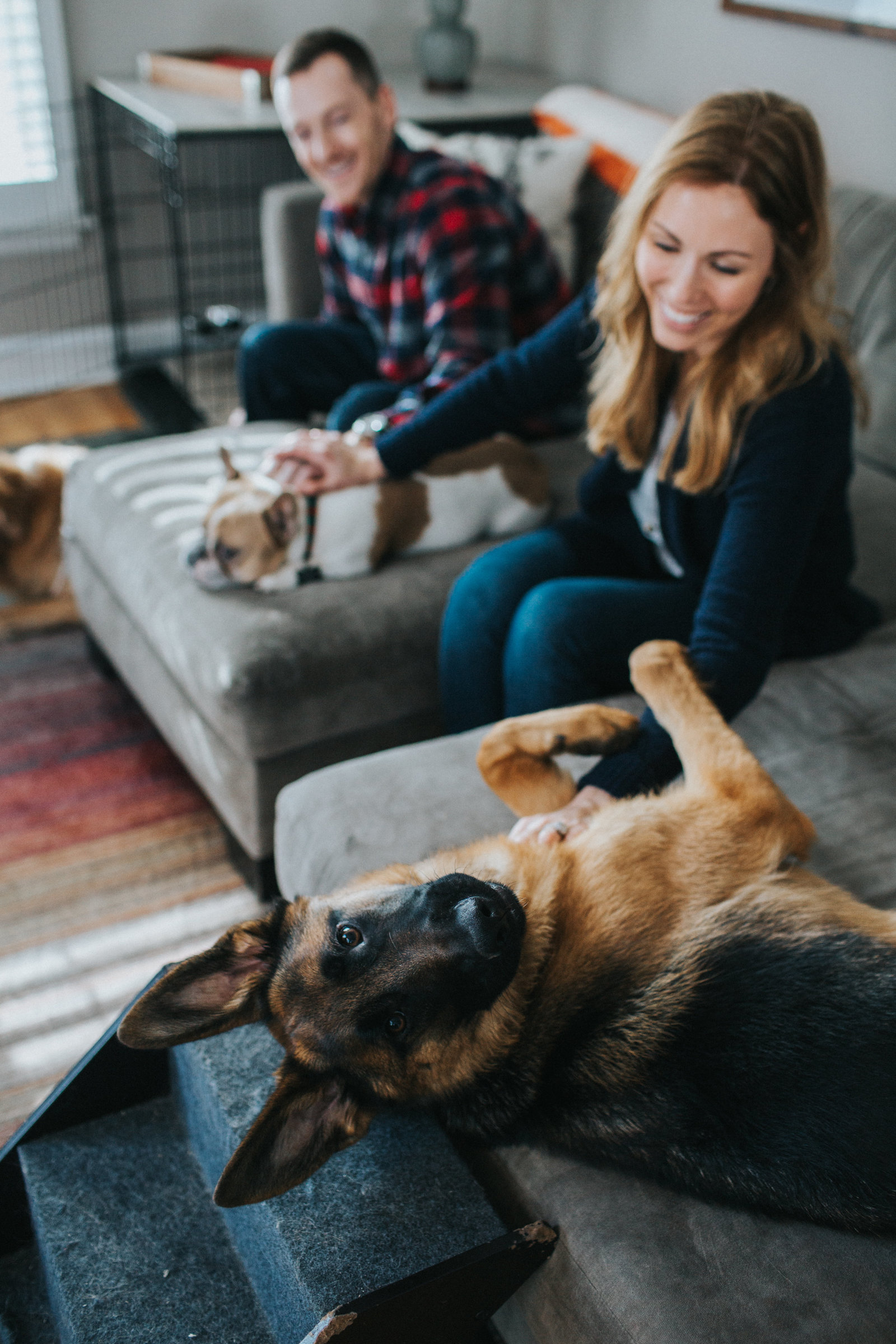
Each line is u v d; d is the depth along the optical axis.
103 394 3.78
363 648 1.69
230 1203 0.85
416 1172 1.00
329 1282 0.88
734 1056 0.94
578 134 2.90
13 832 2.00
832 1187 0.88
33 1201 1.12
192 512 2.04
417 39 3.36
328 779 1.39
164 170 3.69
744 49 2.70
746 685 1.25
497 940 0.96
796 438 1.31
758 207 1.18
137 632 2.03
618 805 1.15
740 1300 0.84
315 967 1.02
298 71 2.08
